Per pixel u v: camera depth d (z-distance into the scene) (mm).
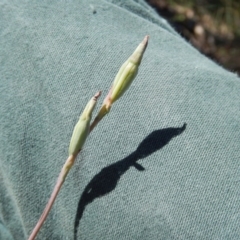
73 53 108
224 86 108
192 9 407
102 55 108
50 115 106
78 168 100
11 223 119
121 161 98
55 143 105
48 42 111
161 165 96
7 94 111
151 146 98
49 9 118
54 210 106
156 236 94
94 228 99
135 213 95
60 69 107
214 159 95
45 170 106
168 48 123
